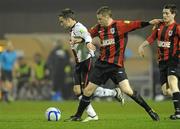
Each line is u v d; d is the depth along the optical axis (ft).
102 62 117.50
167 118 128.36
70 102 252.42
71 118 122.11
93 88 118.83
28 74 282.77
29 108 206.28
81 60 126.21
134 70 278.05
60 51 272.31
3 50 279.90
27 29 313.73
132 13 301.02
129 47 279.49
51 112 123.44
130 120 124.98
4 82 256.32
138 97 118.32
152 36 128.06
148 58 276.62
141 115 151.33
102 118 134.00
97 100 281.33
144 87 276.21
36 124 115.24
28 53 291.99
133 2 301.22
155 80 273.95
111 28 116.47
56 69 273.54
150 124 113.19
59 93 276.62
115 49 116.78
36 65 280.31
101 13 115.96
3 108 207.00
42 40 290.76
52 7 310.24
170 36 125.90
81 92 128.57
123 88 117.08
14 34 298.15
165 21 126.11
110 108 205.16
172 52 126.11
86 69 126.62
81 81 127.95
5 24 315.17
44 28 311.68
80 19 306.35
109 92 132.87
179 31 125.18
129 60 279.08
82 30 119.75
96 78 118.11
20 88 282.36
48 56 286.66
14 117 144.36
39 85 280.72
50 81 278.05
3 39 303.07
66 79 274.16
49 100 277.44
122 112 177.88
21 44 293.02
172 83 125.70
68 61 272.92
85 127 108.27
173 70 126.21
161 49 127.65
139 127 107.96
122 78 117.08
